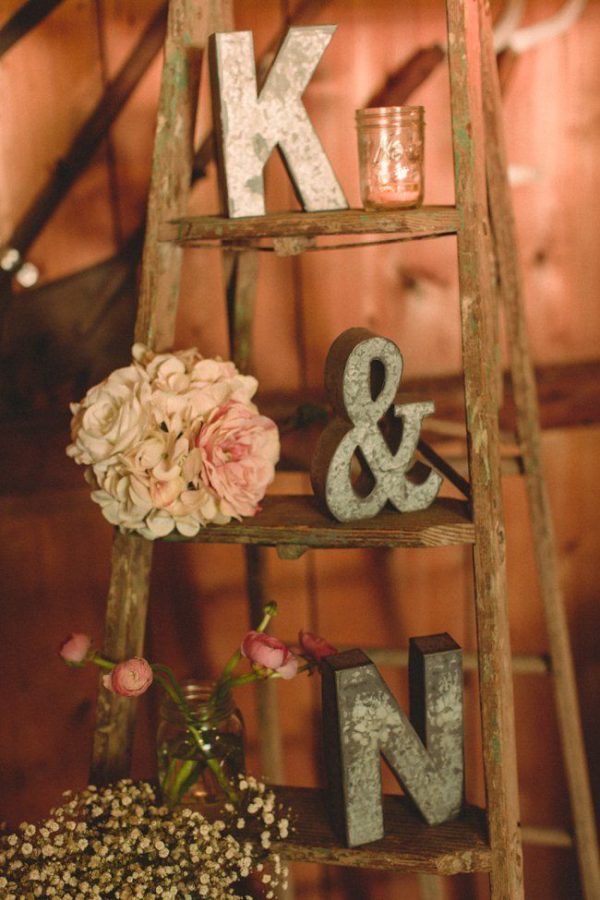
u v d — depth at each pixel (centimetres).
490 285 119
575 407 169
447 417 169
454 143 112
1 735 180
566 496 172
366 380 117
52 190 163
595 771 181
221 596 178
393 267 167
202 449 118
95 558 174
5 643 177
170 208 124
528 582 175
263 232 117
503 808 121
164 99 120
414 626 178
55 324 167
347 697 118
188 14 119
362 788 121
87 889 115
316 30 118
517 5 157
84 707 179
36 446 170
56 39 158
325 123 161
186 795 128
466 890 188
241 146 119
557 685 160
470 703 178
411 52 159
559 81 160
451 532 118
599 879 166
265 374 171
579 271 166
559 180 163
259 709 173
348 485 119
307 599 178
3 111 160
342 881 188
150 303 126
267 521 122
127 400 117
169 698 127
